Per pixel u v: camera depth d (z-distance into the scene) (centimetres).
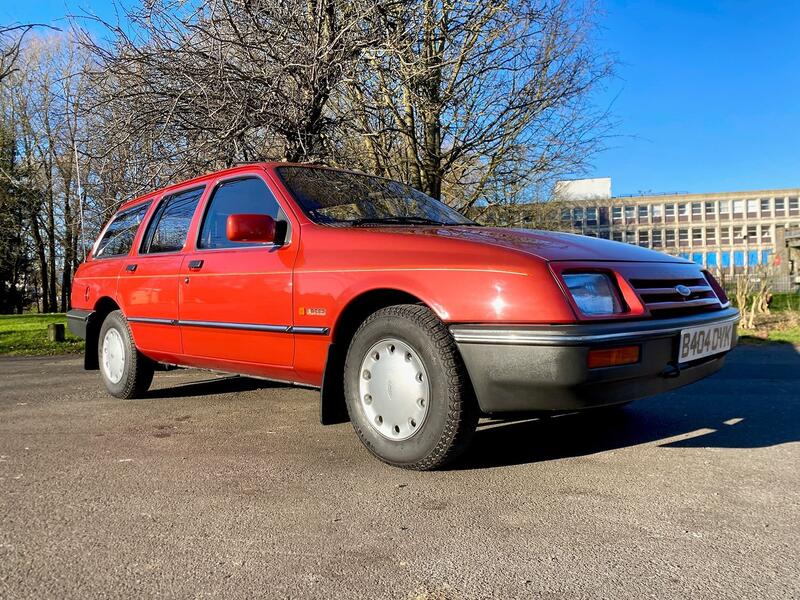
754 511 247
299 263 344
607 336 258
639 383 278
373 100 870
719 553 209
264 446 357
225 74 684
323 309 327
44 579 195
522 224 1229
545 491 273
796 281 1950
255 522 240
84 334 545
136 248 496
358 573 197
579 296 266
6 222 3194
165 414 450
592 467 308
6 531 234
